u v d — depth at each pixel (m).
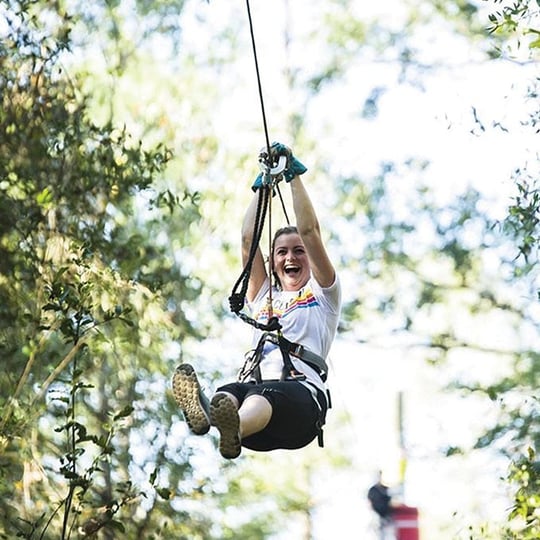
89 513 24.09
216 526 29.11
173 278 26.03
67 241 21.03
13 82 21.61
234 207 31.55
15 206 21.20
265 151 13.93
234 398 12.57
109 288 21.62
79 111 21.92
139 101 31.33
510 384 33.53
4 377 21.33
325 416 13.59
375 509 21.17
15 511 23.38
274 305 14.02
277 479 41.78
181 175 31.17
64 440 25.81
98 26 29.80
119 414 17.70
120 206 22.66
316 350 13.70
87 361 24.22
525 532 19.45
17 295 20.97
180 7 32.53
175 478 26.34
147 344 24.61
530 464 19.30
